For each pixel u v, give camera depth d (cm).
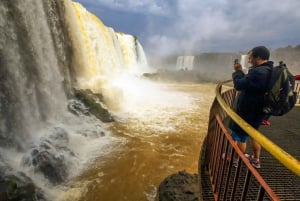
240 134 401
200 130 1338
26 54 1098
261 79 348
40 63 1193
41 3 1238
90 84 1748
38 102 1169
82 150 1042
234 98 845
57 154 904
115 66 2617
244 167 432
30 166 845
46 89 1227
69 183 818
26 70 1098
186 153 1050
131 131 1282
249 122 382
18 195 652
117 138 1184
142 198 747
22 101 1044
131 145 1109
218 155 383
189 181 694
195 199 621
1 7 955
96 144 1111
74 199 738
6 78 972
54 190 779
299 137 664
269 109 353
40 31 1220
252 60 374
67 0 1588
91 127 1252
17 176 743
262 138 219
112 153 1030
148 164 945
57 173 836
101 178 848
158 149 1077
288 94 341
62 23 1534
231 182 396
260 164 479
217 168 378
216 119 410
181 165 945
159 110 1712
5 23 975
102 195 759
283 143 618
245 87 365
